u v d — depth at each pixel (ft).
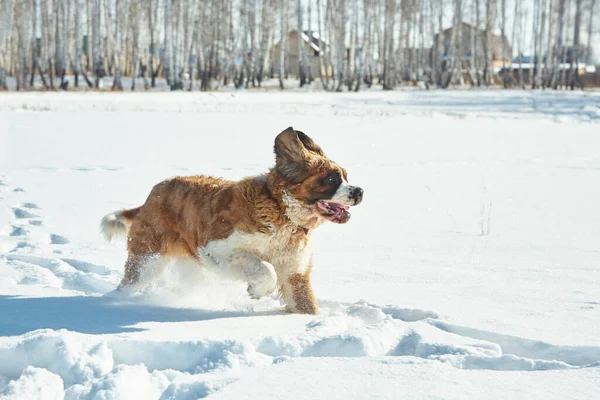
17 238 27.63
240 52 199.82
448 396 11.96
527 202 36.42
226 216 18.89
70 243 27.25
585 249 26.17
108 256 25.21
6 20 154.51
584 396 12.02
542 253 25.55
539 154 57.36
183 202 20.39
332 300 19.74
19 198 35.27
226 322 16.90
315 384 12.47
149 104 108.99
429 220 31.99
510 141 67.36
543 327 16.34
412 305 18.70
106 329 16.12
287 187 18.76
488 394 12.07
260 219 18.70
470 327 16.24
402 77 216.33
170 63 162.50
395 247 26.78
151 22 170.19
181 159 50.37
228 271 18.69
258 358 13.99
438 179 43.57
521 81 184.96
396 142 64.54
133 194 36.76
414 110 109.50
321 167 18.86
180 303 19.94
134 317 17.56
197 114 92.94
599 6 202.49
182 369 13.93
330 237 28.71
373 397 11.91
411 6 199.21
